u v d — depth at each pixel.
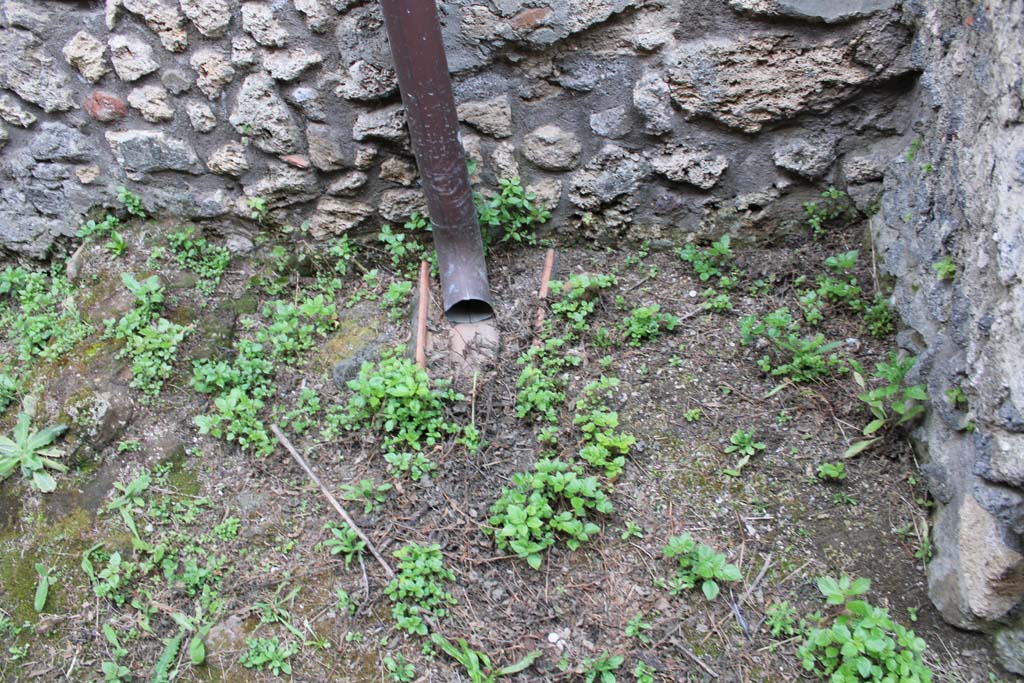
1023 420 1.72
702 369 2.70
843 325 2.74
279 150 2.99
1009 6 1.87
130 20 2.84
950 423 2.12
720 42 2.64
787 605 2.17
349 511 2.47
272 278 3.17
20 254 3.39
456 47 2.78
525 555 2.25
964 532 2.01
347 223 3.15
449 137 2.58
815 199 2.92
